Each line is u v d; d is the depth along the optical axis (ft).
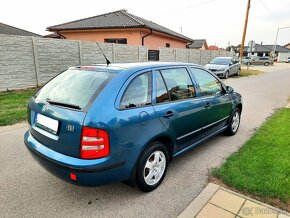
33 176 11.00
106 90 8.41
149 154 9.39
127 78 9.03
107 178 8.24
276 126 18.29
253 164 11.82
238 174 10.85
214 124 13.88
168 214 8.61
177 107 10.59
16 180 10.63
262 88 41.55
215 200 9.13
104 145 7.89
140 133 8.82
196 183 10.54
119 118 8.16
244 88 41.24
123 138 8.29
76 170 7.86
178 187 10.24
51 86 10.18
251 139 15.53
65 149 8.23
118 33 65.16
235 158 12.62
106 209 8.84
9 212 8.61
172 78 11.01
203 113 12.38
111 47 42.39
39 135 9.30
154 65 10.49
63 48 35.19
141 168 9.18
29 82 32.07
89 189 10.06
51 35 79.61
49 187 10.16
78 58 37.50
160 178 10.27
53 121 8.57
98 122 7.75
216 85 14.26
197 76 12.71
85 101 8.29
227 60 59.82
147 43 66.85
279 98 32.01
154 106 9.61
